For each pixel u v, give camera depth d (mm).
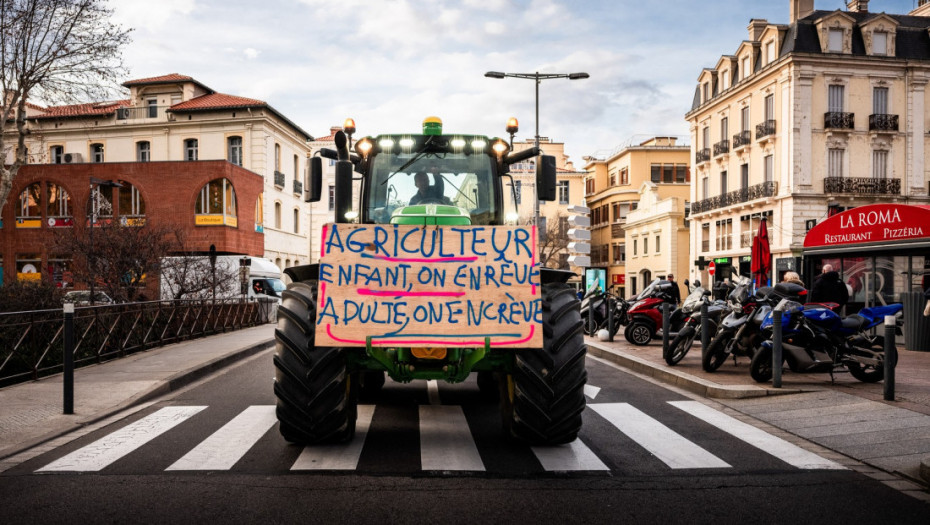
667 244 51188
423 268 5152
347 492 4449
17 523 3887
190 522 3900
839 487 4641
